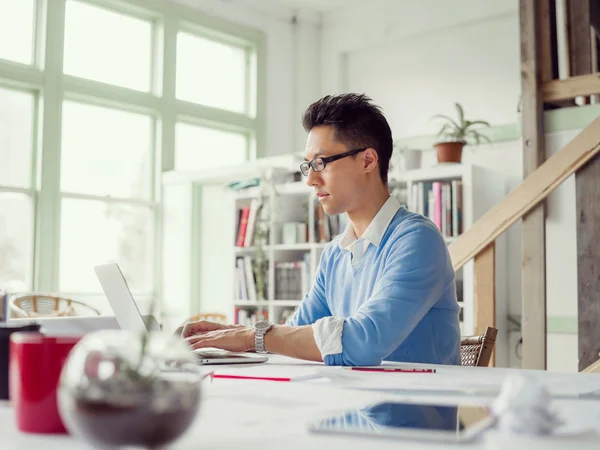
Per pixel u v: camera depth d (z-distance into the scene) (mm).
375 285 1613
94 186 5711
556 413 547
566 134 3246
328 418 676
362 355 1363
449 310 1661
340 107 1718
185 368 523
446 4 6082
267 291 5289
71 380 495
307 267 5066
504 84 5766
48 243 5297
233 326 1640
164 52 6109
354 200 1729
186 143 6352
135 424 481
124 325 1439
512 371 1265
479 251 2584
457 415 673
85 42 5691
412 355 1603
